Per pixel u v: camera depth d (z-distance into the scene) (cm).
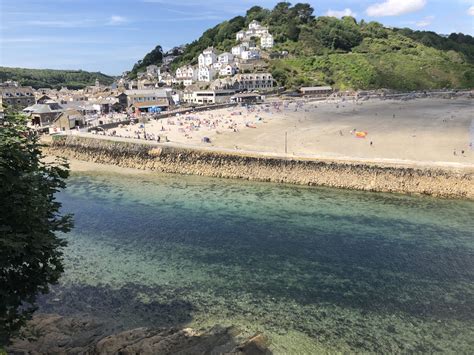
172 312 2803
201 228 4425
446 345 2503
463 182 5738
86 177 6888
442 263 3603
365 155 7244
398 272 3434
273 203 5372
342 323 2712
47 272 1953
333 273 3406
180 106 16725
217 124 11275
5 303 1838
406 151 7494
